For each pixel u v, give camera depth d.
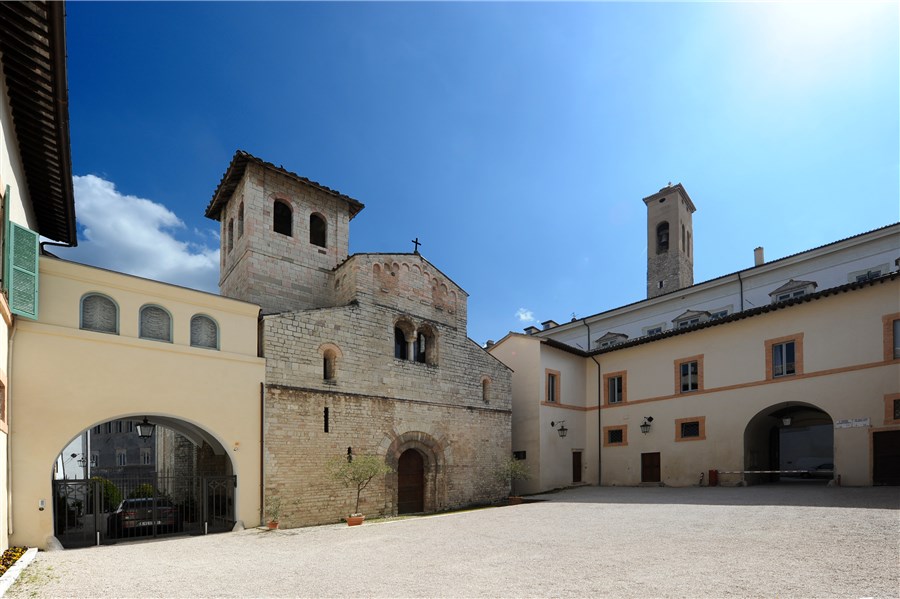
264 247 25.25
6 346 13.45
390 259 25.61
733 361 27.11
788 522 13.30
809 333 24.39
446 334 27.53
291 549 13.29
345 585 9.05
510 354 32.84
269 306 24.94
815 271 30.22
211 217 30.84
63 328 15.02
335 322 22.44
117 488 21.39
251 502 18.17
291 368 20.42
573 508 19.84
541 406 30.64
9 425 13.70
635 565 9.65
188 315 17.94
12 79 11.98
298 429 20.16
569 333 43.72
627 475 30.88
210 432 17.69
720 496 20.83
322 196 28.05
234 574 10.18
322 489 20.47
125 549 13.67
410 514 23.70
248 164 25.31
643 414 30.73
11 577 9.71
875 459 21.69
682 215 49.56
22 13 10.02
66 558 12.30
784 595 7.53
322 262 27.31
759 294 32.69
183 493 20.94
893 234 27.20
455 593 8.29
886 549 9.95
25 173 15.80
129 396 16.06
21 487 13.70
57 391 14.70
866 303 22.73
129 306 16.64
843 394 22.92
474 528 15.77
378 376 23.69
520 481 30.58
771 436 29.22
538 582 8.77
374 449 22.78
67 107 12.86
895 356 21.72
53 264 15.22
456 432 26.70
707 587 8.02
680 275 46.78
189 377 17.47
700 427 27.94
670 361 29.97
